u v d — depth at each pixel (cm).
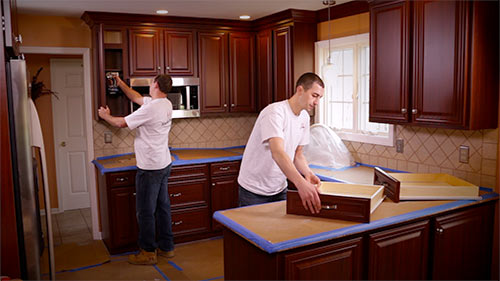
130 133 452
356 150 396
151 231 372
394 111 312
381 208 241
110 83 414
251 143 270
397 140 348
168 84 366
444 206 247
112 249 394
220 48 457
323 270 202
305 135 273
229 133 502
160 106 357
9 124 235
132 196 396
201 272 358
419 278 241
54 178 540
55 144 536
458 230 257
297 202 228
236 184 439
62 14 407
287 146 261
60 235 457
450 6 265
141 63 421
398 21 303
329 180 332
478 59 259
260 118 261
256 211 235
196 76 449
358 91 391
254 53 472
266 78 457
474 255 269
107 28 405
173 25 433
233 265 224
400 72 304
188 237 428
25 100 237
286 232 201
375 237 218
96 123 435
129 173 392
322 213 222
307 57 425
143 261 373
